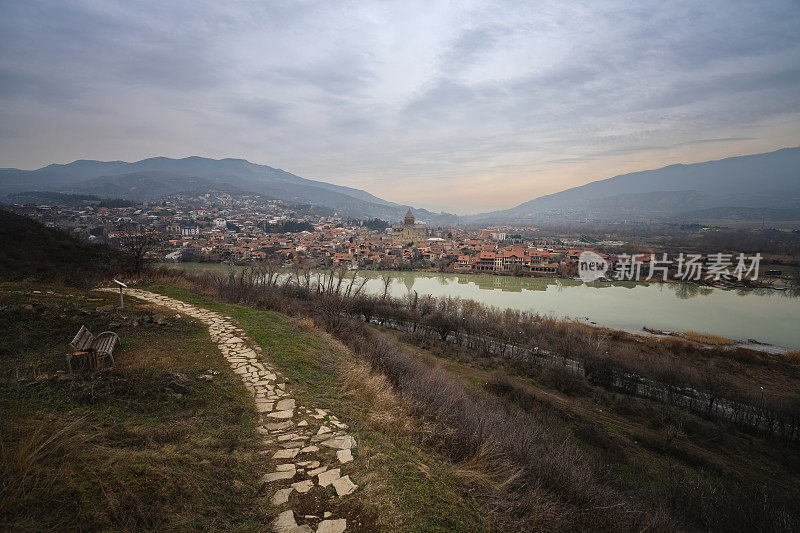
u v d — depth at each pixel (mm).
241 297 23609
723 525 12984
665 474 18781
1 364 8484
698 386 30938
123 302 16812
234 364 10938
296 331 16062
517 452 9227
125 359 10039
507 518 6148
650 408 27125
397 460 6984
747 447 22859
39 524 4020
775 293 78938
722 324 55531
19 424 5707
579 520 7098
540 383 31172
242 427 7418
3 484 4371
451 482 6715
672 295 76938
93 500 4508
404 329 45094
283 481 5883
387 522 5184
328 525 4992
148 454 5617
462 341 42719
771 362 40750
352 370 12078
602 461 18672
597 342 41688
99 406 7008
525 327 45375
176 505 4820
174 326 14008
